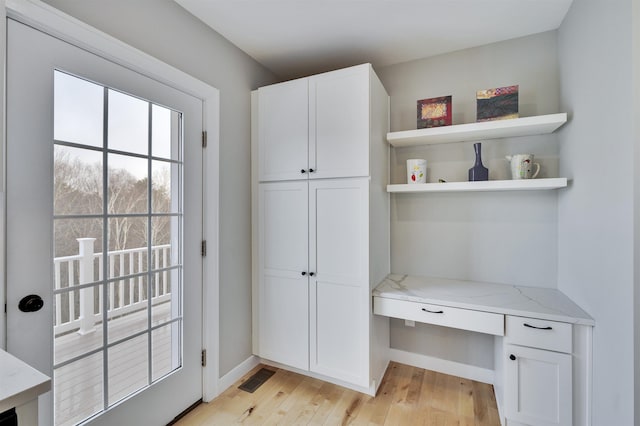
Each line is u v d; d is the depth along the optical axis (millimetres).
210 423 1749
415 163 2105
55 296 1262
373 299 1977
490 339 2158
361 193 1922
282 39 2090
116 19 1433
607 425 1359
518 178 1860
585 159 1558
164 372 1707
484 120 1903
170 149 1728
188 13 1803
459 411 1851
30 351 1185
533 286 2039
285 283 2189
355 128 1933
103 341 1430
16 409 655
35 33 1177
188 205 1816
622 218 1229
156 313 1664
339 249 1998
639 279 1148
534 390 1597
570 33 1750
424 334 2352
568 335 1523
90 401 1379
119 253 1492
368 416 1808
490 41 2119
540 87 2018
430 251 2318
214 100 1960
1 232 1087
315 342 2090
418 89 2354
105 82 1407
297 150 2123
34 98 1182
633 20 1148
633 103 1153
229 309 2107
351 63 2426
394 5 1746
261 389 2070
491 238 2146
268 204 2242
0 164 1037
